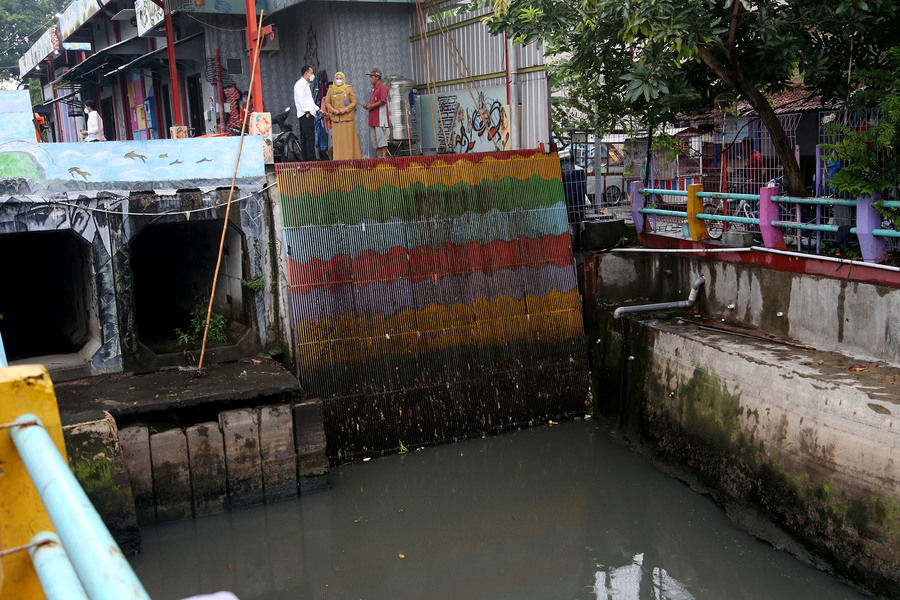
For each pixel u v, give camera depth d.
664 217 15.84
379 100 15.24
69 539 1.24
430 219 13.46
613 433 13.16
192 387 11.27
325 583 9.30
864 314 9.70
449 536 10.24
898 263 9.63
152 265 19.11
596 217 15.49
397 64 17.80
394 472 12.10
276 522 10.67
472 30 16.25
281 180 12.76
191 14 17.88
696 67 12.55
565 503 10.98
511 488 11.48
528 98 15.35
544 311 13.93
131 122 26.34
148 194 12.02
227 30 18.34
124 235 11.97
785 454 9.35
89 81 25.50
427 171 13.55
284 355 13.08
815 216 11.56
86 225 11.70
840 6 9.74
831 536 8.69
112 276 11.94
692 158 15.15
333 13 16.94
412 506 11.04
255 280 12.91
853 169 9.47
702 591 8.88
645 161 15.49
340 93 14.72
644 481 11.44
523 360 13.72
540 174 14.30
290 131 16.81
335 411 12.55
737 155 13.37
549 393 13.83
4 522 1.86
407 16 17.77
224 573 9.52
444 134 16.34
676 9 10.15
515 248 13.94
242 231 12.75
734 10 10.54
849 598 8.30
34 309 18.16
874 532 8.13
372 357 12.85
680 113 13.85
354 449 12.60
